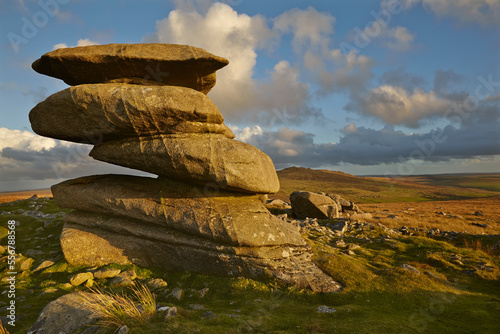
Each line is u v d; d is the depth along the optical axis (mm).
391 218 28672
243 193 11578
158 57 10398
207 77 11938
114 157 11234
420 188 148000
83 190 12000
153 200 11094
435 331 6094
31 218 16203
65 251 10758
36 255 11617
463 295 8617
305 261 10484
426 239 15734
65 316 5992
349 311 7016
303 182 159250
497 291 9281
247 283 9078
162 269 10531
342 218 23016
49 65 10812
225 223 10133
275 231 10672
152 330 5223
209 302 8078
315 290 8672
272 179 11773
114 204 11383
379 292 8531
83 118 10328
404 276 9625
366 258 12719
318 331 5820
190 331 5262
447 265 11477
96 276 9578
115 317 5734
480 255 12930
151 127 10352
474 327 6383
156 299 8328
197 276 9930
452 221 29219
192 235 10406
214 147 10289
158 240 10641
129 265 10625
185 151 10094
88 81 11633
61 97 10102
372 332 5762
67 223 12219
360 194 120562
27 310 6988
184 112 10102
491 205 58594
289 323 6234
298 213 25266
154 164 10648
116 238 11109
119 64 10578
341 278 9453
